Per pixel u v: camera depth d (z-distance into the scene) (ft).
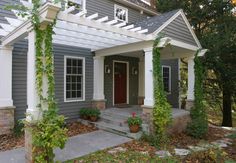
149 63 24.77
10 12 25.16
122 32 22.03
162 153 19.90
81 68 32.27
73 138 23.63
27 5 16.81
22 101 25.93
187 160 18.30
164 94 24.38
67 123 29.84
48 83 15.56
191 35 31.73
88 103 32.91
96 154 18.86
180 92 50.70
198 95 30.66
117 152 19.52
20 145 20.72
